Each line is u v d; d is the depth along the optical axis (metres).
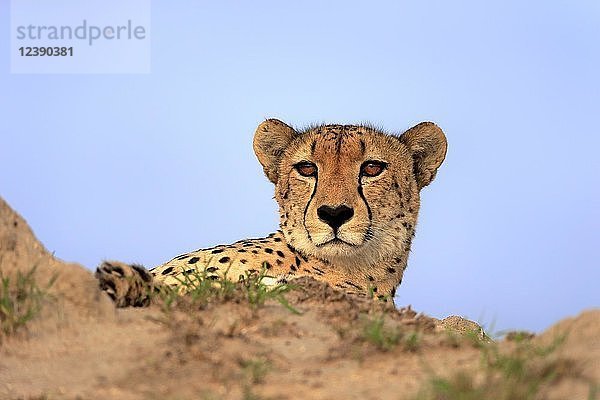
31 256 10.56
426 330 10.83
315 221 15.48
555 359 8.62
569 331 9.53
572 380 8.29
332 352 9.77
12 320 9.77
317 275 15.64
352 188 15.64
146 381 9.01
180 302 11.11
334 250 15.51
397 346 9.88
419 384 8.81
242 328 10.40
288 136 16.77
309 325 10.62
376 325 10.30
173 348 9.59
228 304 11.12
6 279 10.05
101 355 9.53
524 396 8.08
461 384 8.37
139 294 11.41
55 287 10.32
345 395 8.62
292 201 15.98
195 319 10.43
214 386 8.91
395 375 9.12
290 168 16.12
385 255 16.00
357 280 15.87
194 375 9.11
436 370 9.16
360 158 15.88
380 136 16.39
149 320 10.48
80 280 10.38
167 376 9.09
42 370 9.24
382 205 15.91
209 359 9.38
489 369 8.84
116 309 10.80
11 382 8.98
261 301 11.21
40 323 9.95
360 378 9.09
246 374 9.12
